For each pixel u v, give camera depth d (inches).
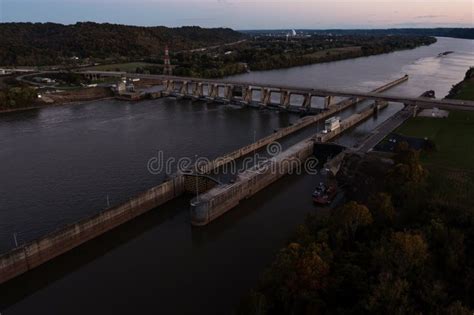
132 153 7121.1
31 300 3629.4
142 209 4975.4
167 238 4510.3
